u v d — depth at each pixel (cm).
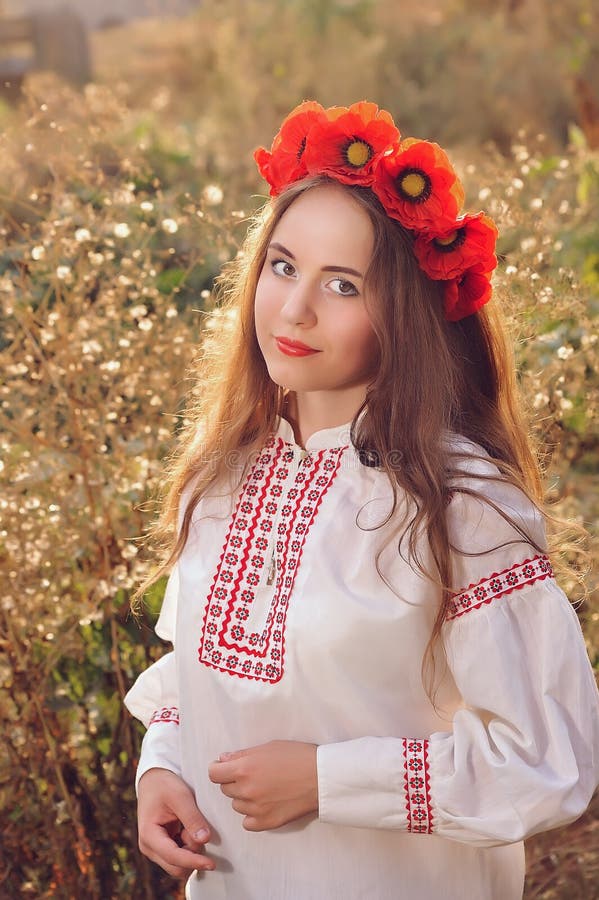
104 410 218
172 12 1003
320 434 148
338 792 135
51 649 211
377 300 138
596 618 228
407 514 136
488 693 133
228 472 157
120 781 215
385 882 142
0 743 210
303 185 142
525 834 129
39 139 253
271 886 146
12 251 250
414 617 136
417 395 140
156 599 220
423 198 138
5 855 210
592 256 317
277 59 851
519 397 185
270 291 143
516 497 139
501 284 208
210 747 148
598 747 133
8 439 221
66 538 210
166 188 401
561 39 718
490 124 762
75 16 887
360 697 138
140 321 221
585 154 353
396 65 834
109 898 215
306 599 139
